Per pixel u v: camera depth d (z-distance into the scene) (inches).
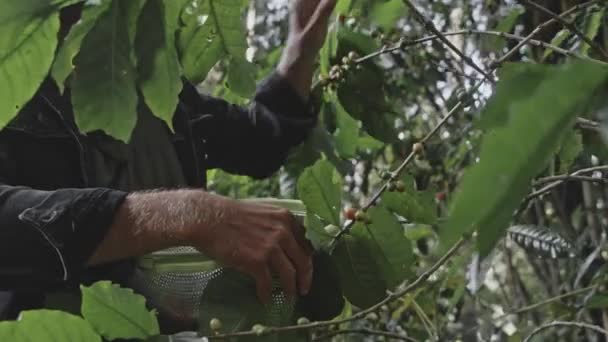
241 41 37.8
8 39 29.6
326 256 39.9
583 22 45.1
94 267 41.8
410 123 70.6
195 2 36.9
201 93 58.5
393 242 40.3
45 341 33.2
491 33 42.7
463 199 13.8
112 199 38.1
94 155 45.0
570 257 49.4
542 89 13.8
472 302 75.9
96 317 34.1
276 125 57.0
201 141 56.5
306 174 38.8
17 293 43.6
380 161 82.9
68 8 40.1
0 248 38.4
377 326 62.7
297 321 39.3
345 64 50.6
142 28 31.8
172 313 43.1
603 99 15.0
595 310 57.5
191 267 41.6
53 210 38.0
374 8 50.8
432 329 60.2
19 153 43.5
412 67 71.4
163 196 38.3
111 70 31.9
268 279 37.6
